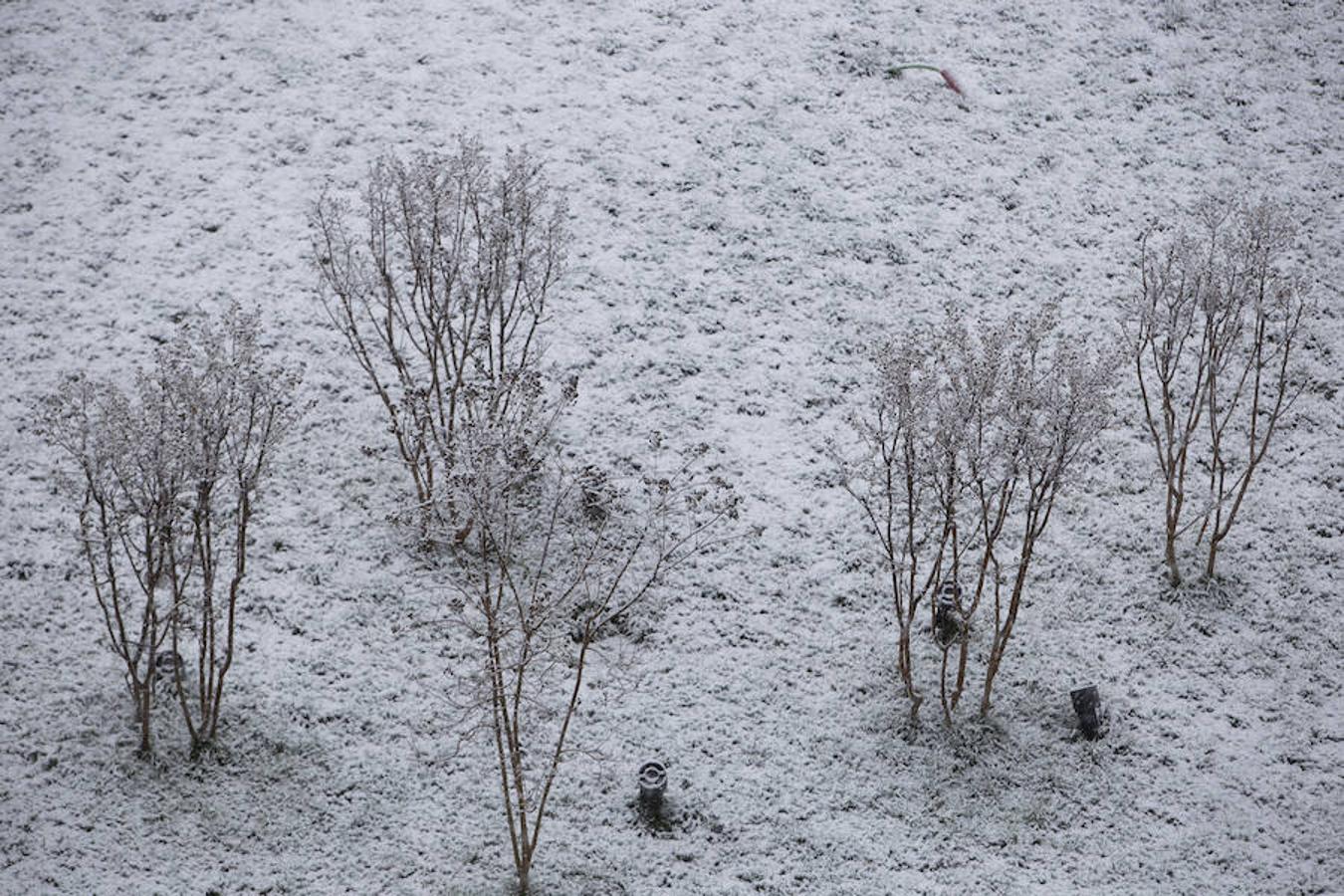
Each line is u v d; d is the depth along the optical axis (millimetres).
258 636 13258
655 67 20094
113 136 18406
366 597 13688
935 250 17750
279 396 12875
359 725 12656
